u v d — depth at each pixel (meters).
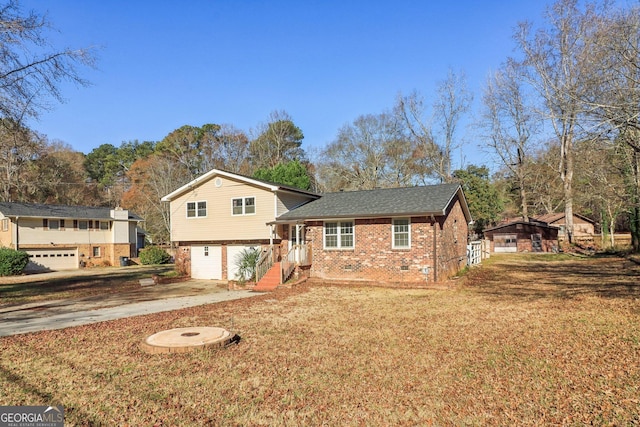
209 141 54.81
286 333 9.12
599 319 9.62
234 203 22.23
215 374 6.46
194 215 23.56
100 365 7.04
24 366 7.06
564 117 12.84
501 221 53.09
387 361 6.95
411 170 45.09
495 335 8.50
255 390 5.79
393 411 5.05
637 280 16.69
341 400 5.40
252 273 19.92
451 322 9.88
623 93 11.66
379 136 47.03
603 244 36.47
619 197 17.36
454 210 21.66
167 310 13.03
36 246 35.66
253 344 8.22
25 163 39.56
